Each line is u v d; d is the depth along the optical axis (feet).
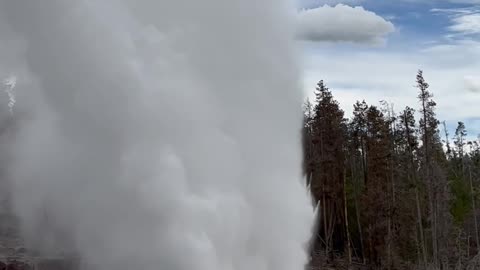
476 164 262.88
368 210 158.92
